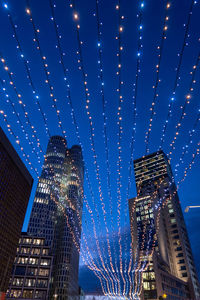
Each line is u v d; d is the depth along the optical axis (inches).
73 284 4562.0
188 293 3341.5
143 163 5177.2
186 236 4141.2
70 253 4562.0
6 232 1555.1
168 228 4067.4
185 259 3683.6
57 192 5285.4
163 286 2726.4
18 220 1723.7
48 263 3144.7
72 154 6190.9
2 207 1519.4
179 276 3587.6
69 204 5191.9
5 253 1525.6
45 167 5585.6
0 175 1520.7
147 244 3769.7
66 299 4020.7
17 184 1731.1
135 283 2856.8
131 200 4488.2
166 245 3737.7
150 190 4456.2
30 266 3083.2
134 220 4173.2
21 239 3331.7
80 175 5944.9
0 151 1533.0
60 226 4975.4
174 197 4436.5
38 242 3351.4
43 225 4785.9
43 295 2869.1
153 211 4099.4
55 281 4217.5
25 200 1845.5
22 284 2923.2
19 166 1774.1
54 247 4682.6
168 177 4660.4
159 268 2915.8
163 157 5019.7
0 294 1429.6
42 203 5039.4
